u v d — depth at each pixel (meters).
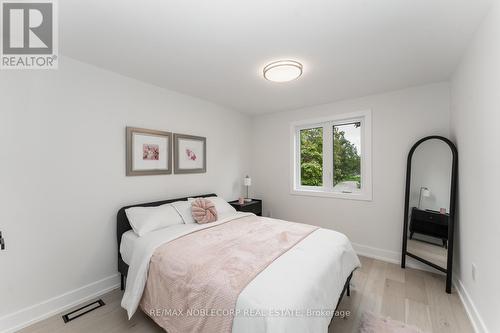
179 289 1.45
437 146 2.49
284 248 1.75
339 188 3.41
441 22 1.52
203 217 2.47
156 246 1.81
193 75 2.41
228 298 1.20
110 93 2.29
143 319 1.82
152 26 1.56
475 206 1.75
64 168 1.98
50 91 1.90
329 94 3.00
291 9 1.39
